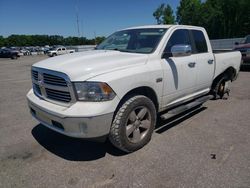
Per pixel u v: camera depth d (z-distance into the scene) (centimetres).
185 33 447
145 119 359
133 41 423
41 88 339
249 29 5147
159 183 273
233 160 318
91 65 308
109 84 292
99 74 297
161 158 326
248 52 1130
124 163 316
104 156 336
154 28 431
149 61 361
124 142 325
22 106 608
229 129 426
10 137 407
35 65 357
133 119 334
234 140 380
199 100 484
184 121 468
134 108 329
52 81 317
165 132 414
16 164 320
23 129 443
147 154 338
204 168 300
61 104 310
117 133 316
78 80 289
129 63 337
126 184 273
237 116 496
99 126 288
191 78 445
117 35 477
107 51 407
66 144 377
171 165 308
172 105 415
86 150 356
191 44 458
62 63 323
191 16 5812
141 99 336
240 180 276
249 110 536
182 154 336
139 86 332
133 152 345
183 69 416
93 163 319
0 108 589
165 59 385
